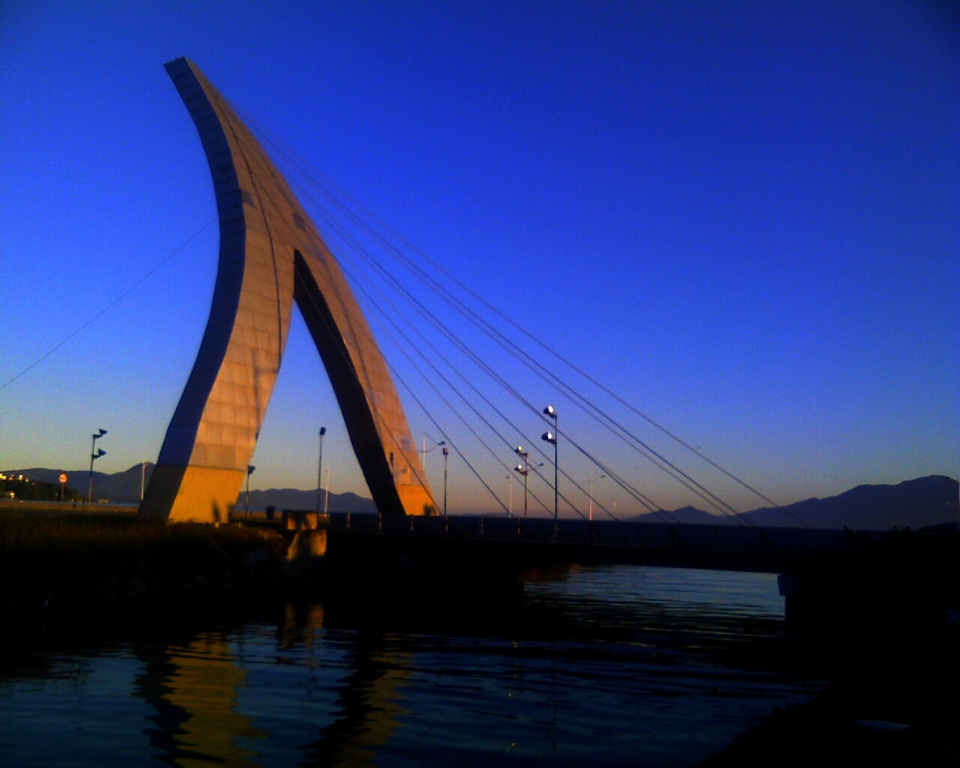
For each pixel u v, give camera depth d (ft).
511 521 131.34
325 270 180.04
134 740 43.86
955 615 90.58
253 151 175.63
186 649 72.02
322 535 146.41
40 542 102.53
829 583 104.53
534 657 75.00
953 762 36.37
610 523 122.31
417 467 192.13
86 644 73.51
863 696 54.08
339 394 179.42
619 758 43.01
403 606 116.98
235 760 41.04
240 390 146.92
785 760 38.11
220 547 123.34
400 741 45.19
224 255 157.69
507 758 42.63
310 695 55.47
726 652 81.51
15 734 44.65
